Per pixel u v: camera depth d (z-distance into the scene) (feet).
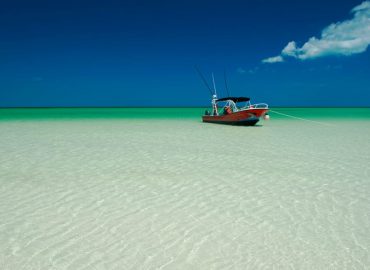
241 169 33.14
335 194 25.31
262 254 16.06
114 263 15.05
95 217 20.25
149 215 20.70
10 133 64.18
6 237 17.44
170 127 80.23
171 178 29.37
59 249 16.25
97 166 33.83
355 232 18.54
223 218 20.38
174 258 15.57
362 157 40.47
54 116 139.74
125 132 67.36
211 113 96.32
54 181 27.99
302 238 17.76
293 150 45.19
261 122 107.34
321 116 153.07
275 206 22.53
